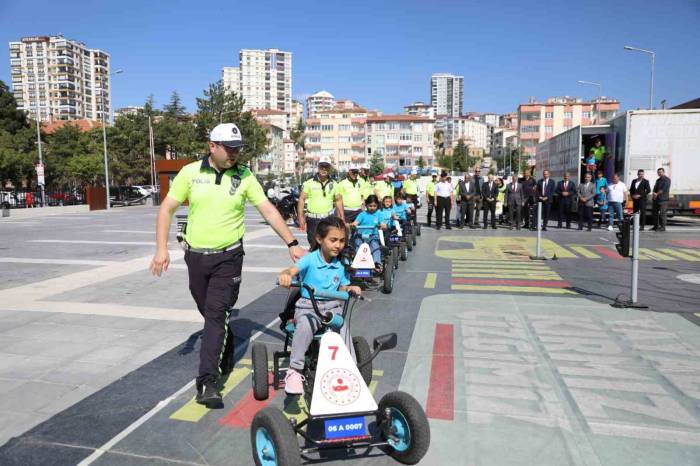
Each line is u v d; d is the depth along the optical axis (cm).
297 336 362
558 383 457
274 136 11688
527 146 10431
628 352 535
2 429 373
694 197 1753
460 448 349
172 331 602
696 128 1739
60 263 1087
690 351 538
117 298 763
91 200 3253
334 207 891
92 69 15125
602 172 1936
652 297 768
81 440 359
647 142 1772
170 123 6844
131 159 6028
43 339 572
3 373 475
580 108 10312
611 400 423
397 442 330
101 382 457
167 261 410
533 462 333
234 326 628
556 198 2183
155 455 341
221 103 5716
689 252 1232
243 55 18425
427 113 18850
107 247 1352
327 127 10762
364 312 694
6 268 1027
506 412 402
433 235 1656
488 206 1820
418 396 430
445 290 827
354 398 310
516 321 646
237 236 419
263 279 909
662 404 416
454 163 10969
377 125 10631
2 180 4066
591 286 850
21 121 5928
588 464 330
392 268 828
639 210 1694
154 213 2930
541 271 991
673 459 336
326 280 394
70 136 5884
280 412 311
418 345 557
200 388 403
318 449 306
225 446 353
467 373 479
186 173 413
